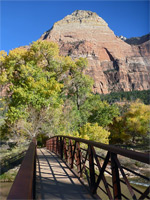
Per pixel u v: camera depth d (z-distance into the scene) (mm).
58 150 12383
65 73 37000
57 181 5441
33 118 26094
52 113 27422
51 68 35031
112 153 3158
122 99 170500
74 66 35562
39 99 26094
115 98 178875
